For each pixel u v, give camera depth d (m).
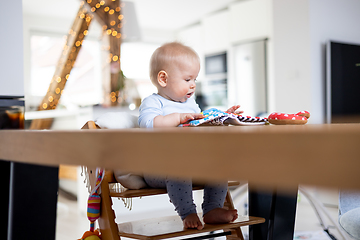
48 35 6.57
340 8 3.86
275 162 0.22
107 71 4.25
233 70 5.81
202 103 6.53
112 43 4.21
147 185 1.16
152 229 1.06
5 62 1.51
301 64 3.64
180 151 0.28
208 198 1.15
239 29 5.76
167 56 1.20
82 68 7.26
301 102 3.64
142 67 7.60
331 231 2.42
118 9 4.18
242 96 5.63
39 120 3.56
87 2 4.01
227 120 0.94
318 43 3.64
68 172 3.84
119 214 2.16
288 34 3.73
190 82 1.23
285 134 0.22
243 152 0.24
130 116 1.20
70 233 2.44
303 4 3.60
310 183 0.20
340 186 0.19
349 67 3.71
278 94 3.85
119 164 0.34
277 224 1.08
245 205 2.54
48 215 0.92
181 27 7.27
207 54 6.49
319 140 0.20
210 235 1.20
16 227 0.86
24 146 0.53
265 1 5.34
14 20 1.54
